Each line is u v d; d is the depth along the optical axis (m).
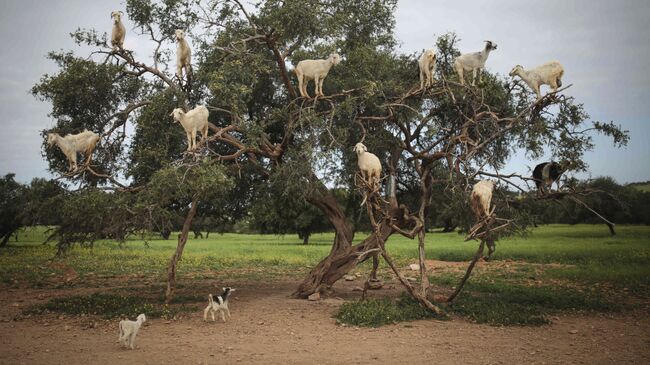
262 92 16.06
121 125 14.45
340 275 14.80
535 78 11.43
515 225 13.20
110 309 12.58
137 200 11.43
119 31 13.27
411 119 14.58
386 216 12.18
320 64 12.79
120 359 8.24
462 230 16.55
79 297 14.30
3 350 8.86
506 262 26.34
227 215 17.48
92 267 25.34
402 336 9.92
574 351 8.75
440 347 9.02
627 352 8.70
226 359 8.25
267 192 15.64
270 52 15.02
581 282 18.39
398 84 14.31
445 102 13.75
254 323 11.30
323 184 14.48
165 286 18.45
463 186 13.57
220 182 11.17
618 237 43.56
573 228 60.75
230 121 15.60
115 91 14.55
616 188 21.97
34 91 13.66
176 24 14.15
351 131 14.67
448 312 12.03
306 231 49.22
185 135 13.62
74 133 13.85
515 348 8.95
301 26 12.73
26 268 24.34
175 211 14.78
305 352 8.71
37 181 13.71
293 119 13.26
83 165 11.77
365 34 15.25
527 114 12.30
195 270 24.38
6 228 39.91
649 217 49.28
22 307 13.56
